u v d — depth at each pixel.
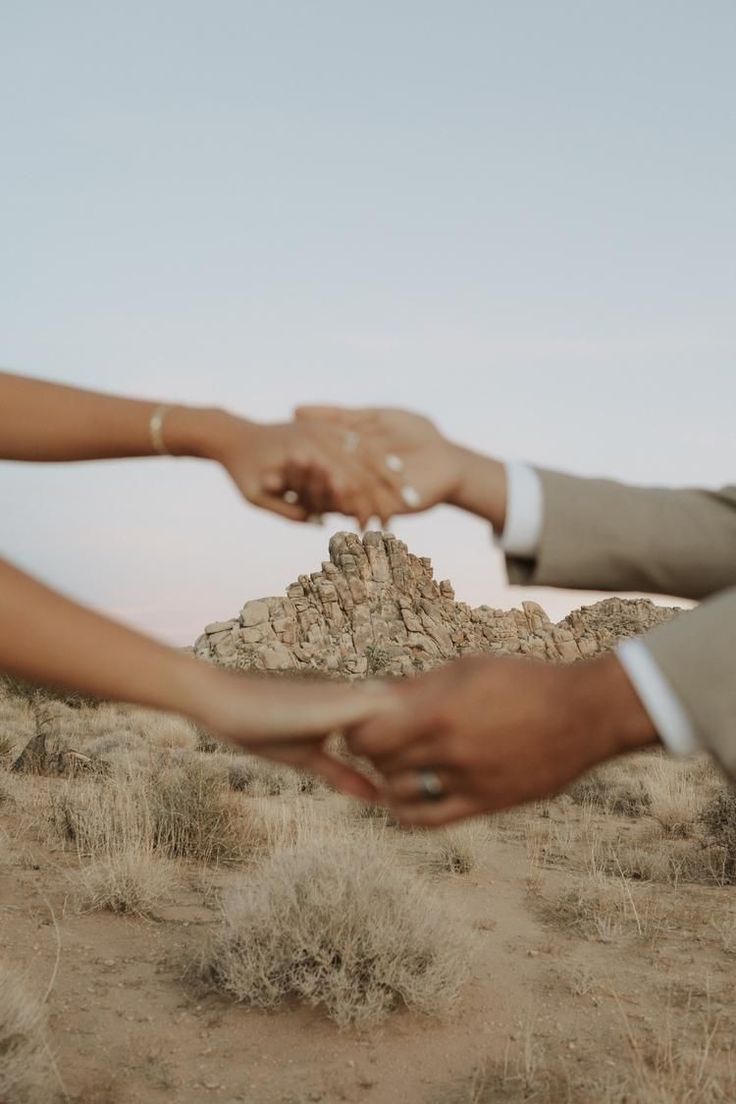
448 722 0.82
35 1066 3.87
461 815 0.86
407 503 1.03
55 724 20.00
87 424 1.00
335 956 5.07
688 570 1.07
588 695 0.80
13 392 1.00
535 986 5.53
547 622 98.00
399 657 76.62
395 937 5.03
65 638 0.76
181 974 5.39
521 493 1.07
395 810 0.87
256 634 80.50
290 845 8.30
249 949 5.10
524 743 0.80
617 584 1.08
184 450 1.04
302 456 1.01
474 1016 5.01
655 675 0.78
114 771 11.06
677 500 1.08
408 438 1.05
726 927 6.73
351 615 86.19
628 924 6.83
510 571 1.10
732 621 0.78
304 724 0.84
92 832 7.91
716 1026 4.83
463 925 6.18
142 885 6.61
